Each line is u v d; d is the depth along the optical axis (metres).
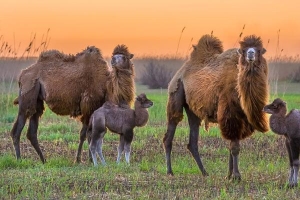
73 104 60.16
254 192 44.69
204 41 52.03
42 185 46.44
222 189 44.97
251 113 45.78
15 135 60.72
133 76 59.16
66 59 61.28
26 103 60.72
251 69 45.19
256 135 72.62
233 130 47.06
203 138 71.25
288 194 43.56
